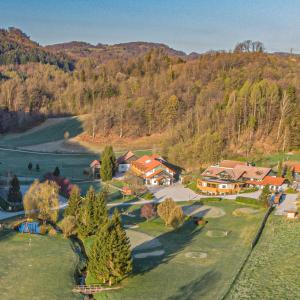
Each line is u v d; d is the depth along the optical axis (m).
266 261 62.53
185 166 138.25
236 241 74.31
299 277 55.03
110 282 57.38
